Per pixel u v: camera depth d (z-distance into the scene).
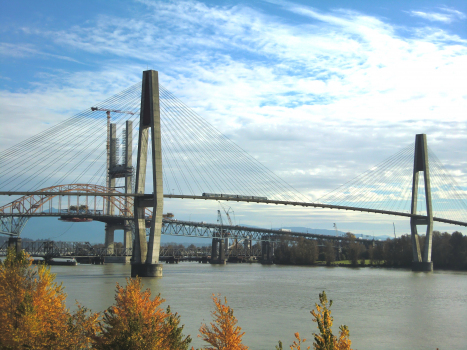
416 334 54.94
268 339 50.41
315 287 108.31
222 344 31.08
